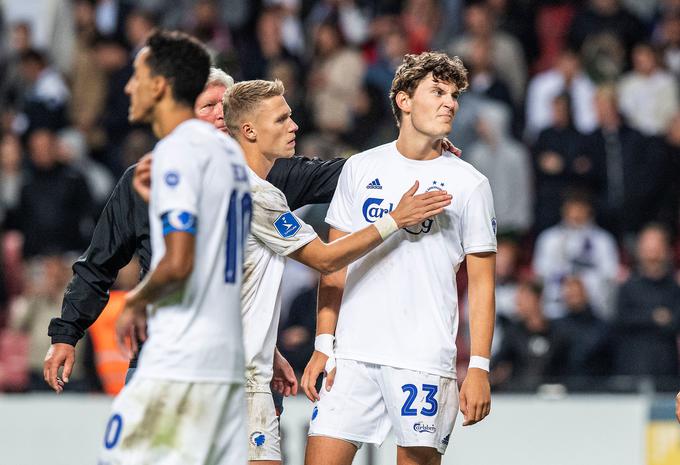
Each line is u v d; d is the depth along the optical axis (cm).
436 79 1919
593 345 3591
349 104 4684
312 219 3672
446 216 1933
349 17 5191
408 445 1933
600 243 4162
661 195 4547
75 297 2017
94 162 4909
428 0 5028
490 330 1916
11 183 4706
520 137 4684
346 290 1977
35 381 3722
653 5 5391
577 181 4456
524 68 4997
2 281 4353
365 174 1978
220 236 1620
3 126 4975
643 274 3744
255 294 1905
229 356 1623
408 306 1934
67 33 5338
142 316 1602
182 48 1638
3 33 5391
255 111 1950
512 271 3856
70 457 3503
